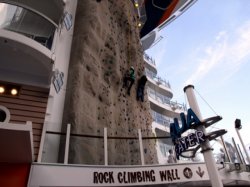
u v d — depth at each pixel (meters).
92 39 14.56
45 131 8.54
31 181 6.79
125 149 13.41
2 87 9.70
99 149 11.34
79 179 7.32
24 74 10.23
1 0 9.56
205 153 7.35
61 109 11.09
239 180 10.17
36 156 8.60
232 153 11.77
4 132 5.73
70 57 13.26
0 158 6.81
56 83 10.40
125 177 7.96
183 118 8.25
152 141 17.14
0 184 6.54
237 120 12.55
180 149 8.03
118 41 18.55
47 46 10.01
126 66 18.09
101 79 14.24
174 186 9.45
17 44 8.73
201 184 9.77
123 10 21.53
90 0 16.73
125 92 16.41
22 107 9.51
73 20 15.18
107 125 12.77
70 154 9.74
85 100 11.89
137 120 16.33
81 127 10.77
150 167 8.49
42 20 10.37
